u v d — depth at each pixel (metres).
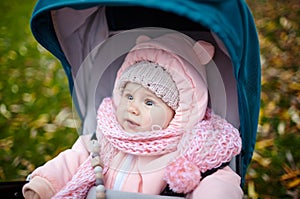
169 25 1.57
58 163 1.52
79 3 1.26
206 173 1.38
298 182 2.17
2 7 4.19
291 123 2.53
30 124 2.69
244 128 1.50
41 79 3.12
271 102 2.67
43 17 1.45
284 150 2.36
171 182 1.36
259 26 3.32
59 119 2.72
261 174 2.23
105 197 1.38
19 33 3.73
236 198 1.33
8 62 3.32
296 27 3.27
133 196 1.35
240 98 1.40
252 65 1.48
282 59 3.01
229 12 1.29
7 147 2.52
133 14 1.60
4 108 2.82
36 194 1.44
